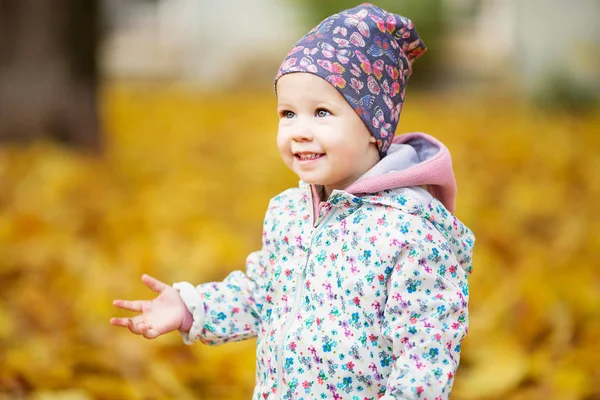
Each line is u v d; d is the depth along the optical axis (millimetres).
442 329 1985
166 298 2346
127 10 21266
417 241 2031
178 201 6547
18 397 3307
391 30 2191
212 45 21422
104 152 8398
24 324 4031
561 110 14031
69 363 3576
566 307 4113
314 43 2109
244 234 5844
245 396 3439
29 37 8031
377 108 2133
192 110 14477
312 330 2072
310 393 2059
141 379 3547
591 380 3477
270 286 2242
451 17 19016
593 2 14211
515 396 3412
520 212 6371
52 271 4648
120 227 5602
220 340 2359
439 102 16812
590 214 6441
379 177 2090
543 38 14602
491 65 18969
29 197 6270
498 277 4676
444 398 1943
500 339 3879
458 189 6879
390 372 2035
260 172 8164
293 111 2117
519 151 9312
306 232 2184
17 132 7918
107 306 4168
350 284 2059
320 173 2092
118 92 17234
